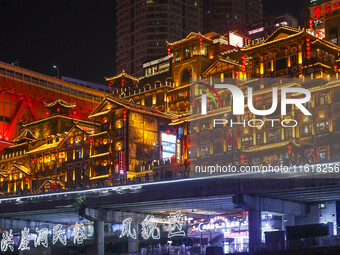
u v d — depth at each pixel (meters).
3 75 180.00
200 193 87.12
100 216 103.88
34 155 163.62
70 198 104.12
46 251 123.44
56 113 172.88
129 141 137.25
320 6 147.38
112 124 141.12
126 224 109.12
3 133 179.75
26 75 186.12
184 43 156.00
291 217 90.88
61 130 168.00
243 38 161.88
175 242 109.88
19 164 165.75
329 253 60.22
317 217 91.25
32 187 161.25
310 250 62.25
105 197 99.50
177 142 132.00
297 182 76.56
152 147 142.38
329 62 124.69
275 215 91.94
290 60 125.06
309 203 92.69
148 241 119.81
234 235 101.50
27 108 187.38
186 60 154.00
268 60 128.50
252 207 82.81
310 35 122.94
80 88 199.75
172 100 153.75
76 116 195.25
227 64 138.62
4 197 115.62
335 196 84.62
